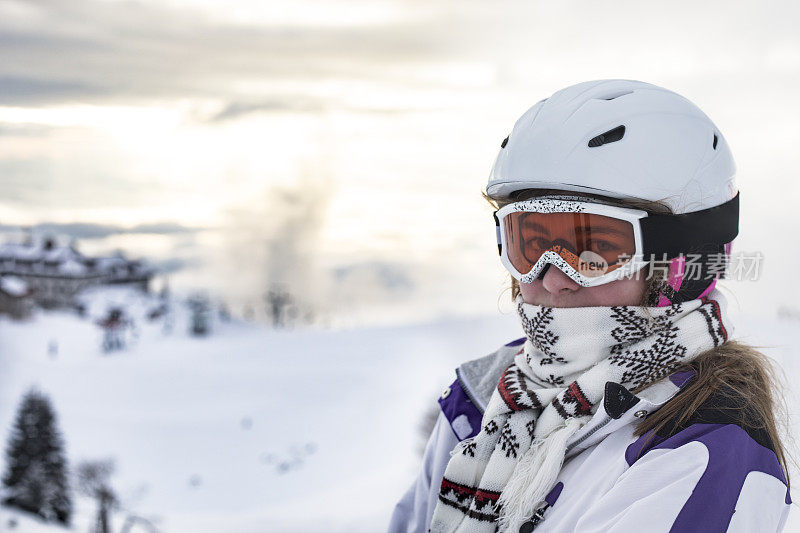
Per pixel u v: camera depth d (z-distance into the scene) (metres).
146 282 185.88
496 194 1.42
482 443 1.31
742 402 1.10
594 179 1.22
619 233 1.21
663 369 1.18
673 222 1.20
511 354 1.53
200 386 110.31
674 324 1.19
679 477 1.04
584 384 1.20
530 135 1.30
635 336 1.21
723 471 1.02
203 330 144.62
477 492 1.26
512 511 1.20
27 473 54.56
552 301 1.30
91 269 173.38
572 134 1.24
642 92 1.26
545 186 1.29
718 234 1.23
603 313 1.21
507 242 1.36
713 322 1.19
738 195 1.31
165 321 151.38
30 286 161.62
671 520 1.00
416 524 1.61
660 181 1.20
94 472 68.12
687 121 1.24
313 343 129.88
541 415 1.25
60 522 55.50
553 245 1.26
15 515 52.62
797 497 1.11
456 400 1.53
